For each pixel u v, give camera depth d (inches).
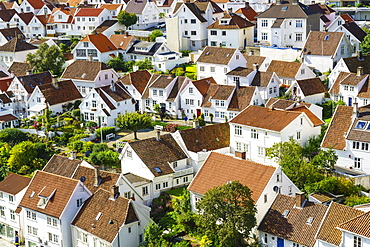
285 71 6589.6
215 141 5364.2
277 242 3961.6
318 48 6973.4
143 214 4338.1
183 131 5295.3
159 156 5093.5
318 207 3902.6
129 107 6678.2
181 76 6875.0
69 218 4483.3
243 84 6624.0
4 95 7126.0
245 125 5211.6
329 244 3673.7
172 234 4362.7
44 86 6924.2
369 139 4746.6
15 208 4913.9
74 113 6653.5
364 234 3472.0
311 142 5147.6
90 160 5447.8
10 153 5797.2
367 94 5935.0
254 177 4311.0
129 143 5098.4
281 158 4815.5
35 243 4690.0
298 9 7628.0
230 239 3954.2
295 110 5393.7
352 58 6461.6
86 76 7263.8
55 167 5036.9
